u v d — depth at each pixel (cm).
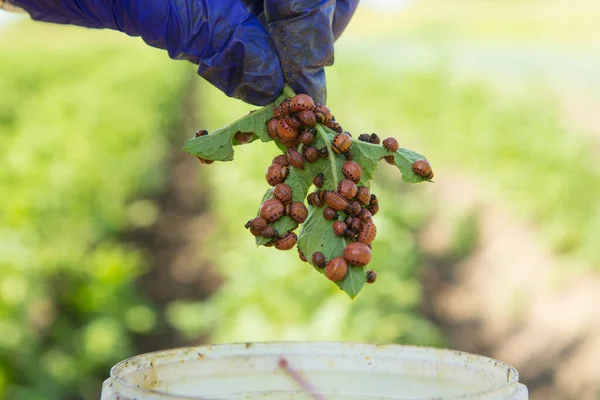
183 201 1553
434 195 1577
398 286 830
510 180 1475
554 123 1819
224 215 1252
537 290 1113
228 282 1052
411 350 253
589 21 5000
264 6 279
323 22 276
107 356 820
